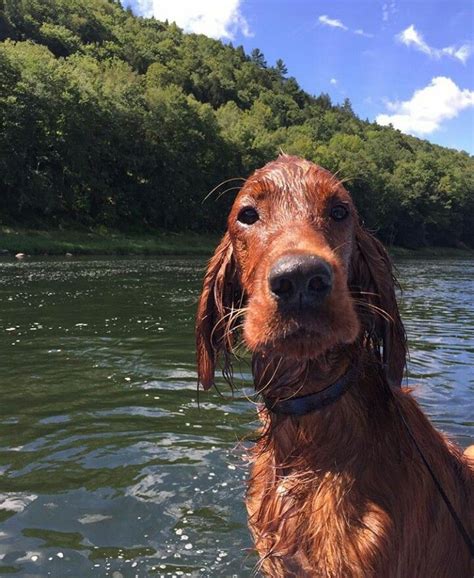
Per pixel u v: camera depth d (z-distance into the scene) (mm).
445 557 457
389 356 481
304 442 449
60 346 1473
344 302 381
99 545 566
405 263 7242
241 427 897
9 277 3322
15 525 598
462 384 1154
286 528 445
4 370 1223
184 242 8711
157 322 1880
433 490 450
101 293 2678
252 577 520
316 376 437
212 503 652
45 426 889
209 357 537
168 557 550
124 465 747
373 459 427
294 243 401
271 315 376
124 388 1102
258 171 489
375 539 400
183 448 806
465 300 2820
